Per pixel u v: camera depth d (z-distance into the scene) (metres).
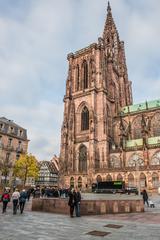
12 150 93.44
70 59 132.00
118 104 131.12
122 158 97.56
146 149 92.62
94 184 83.19
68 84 124.31
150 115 113.69
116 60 150.75
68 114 116.62
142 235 14.94
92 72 116.88
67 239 13.46
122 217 25.42
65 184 101.88
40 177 162.75
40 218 23.41
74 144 109.88
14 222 20.09
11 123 100.88
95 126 105.19
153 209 35.94
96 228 17.66
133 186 84.31
